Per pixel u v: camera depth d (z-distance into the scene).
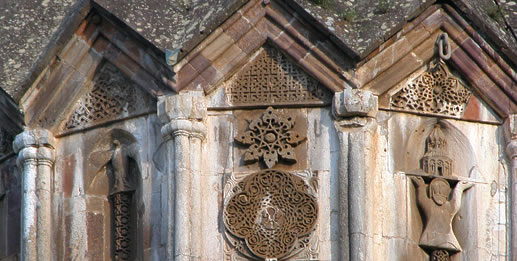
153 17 31.33
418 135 31.28
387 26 31.02
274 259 30.48
